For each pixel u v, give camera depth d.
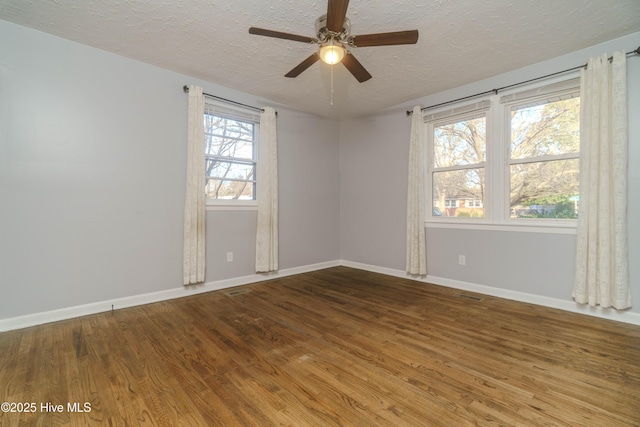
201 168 3.34
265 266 3.91
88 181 2.71
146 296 3.04
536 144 3.06
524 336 2.26
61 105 2.57
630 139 2.49
